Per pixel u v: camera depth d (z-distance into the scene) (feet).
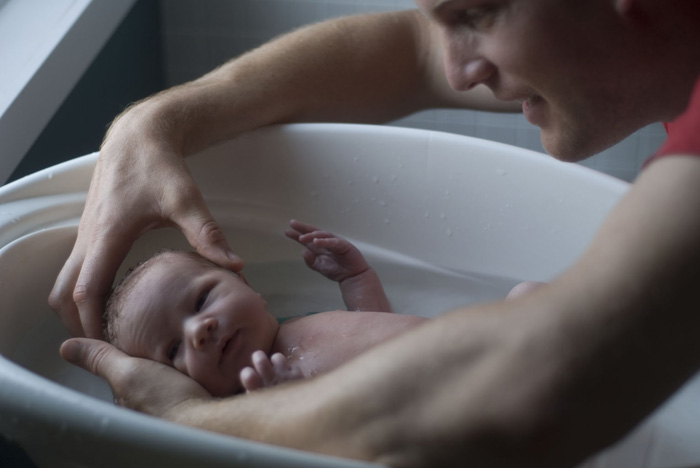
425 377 1.61
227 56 6.56
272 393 2.05
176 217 3.28
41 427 1.99
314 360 3.32
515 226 3.99
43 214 3.57
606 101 2.36
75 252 3.33
